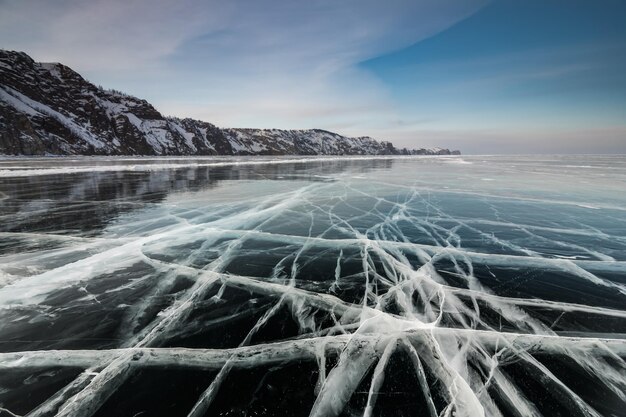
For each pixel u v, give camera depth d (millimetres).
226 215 8930
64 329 3334
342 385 2605
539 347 3164
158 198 11641
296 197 12273
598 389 2637
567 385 2670
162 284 4449
